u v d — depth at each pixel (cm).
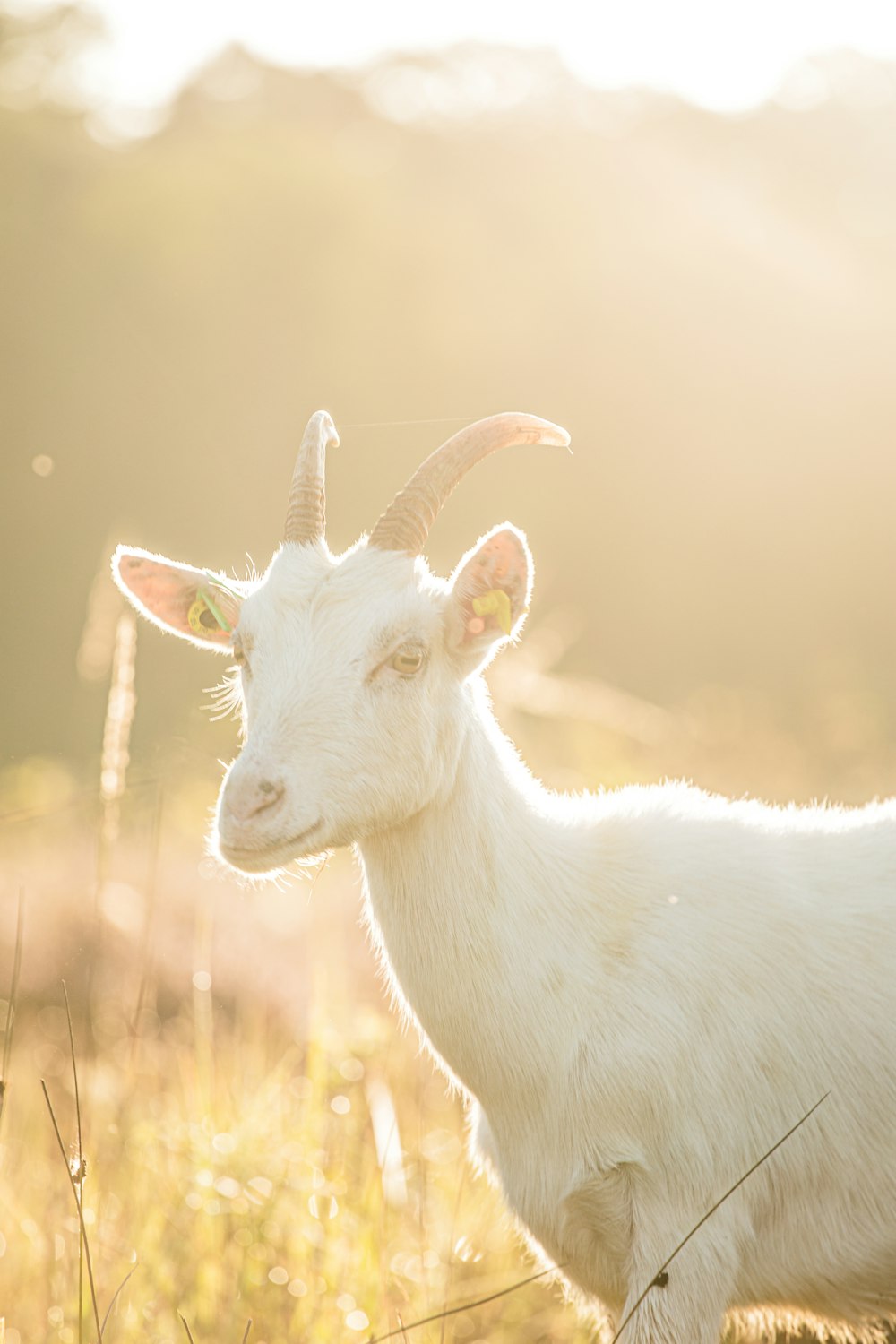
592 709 1570
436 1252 817
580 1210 682
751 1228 682
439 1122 997
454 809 690
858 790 2003
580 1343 812
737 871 714
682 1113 670
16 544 4322
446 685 694
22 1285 794
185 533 4591
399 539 698
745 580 4884
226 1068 1087
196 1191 813
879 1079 691
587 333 5228
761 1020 684
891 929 712
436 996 691
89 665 948
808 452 5012
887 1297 716
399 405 5038
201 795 1723
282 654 675
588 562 4881
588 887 703
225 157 5634
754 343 5181
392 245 5288
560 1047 679
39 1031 1262
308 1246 779
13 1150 954
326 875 1588
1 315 4822
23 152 5253
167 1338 741
